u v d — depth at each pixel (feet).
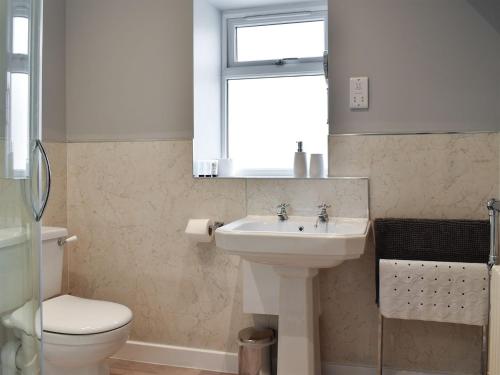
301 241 5.90
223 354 7.97
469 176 6.90
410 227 6.77
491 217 5.91
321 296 7.48
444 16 6.96
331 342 7.48
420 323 7.14
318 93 8.23
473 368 6.94
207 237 7.64
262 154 8.55
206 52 8.35
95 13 8.55
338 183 7.34
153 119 8.28
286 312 6.66
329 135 7.41
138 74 8.35
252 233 6.05
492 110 6.81
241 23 8.64
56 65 8.46
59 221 8.52
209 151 8.45
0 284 3.56
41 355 4.15
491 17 6.79
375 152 7.25
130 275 8.41
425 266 6.30
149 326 8.35
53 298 7.23
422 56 7.06
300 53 8.35
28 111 3.80
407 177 7.13
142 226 8.34
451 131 6.96
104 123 8.52
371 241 7.27
